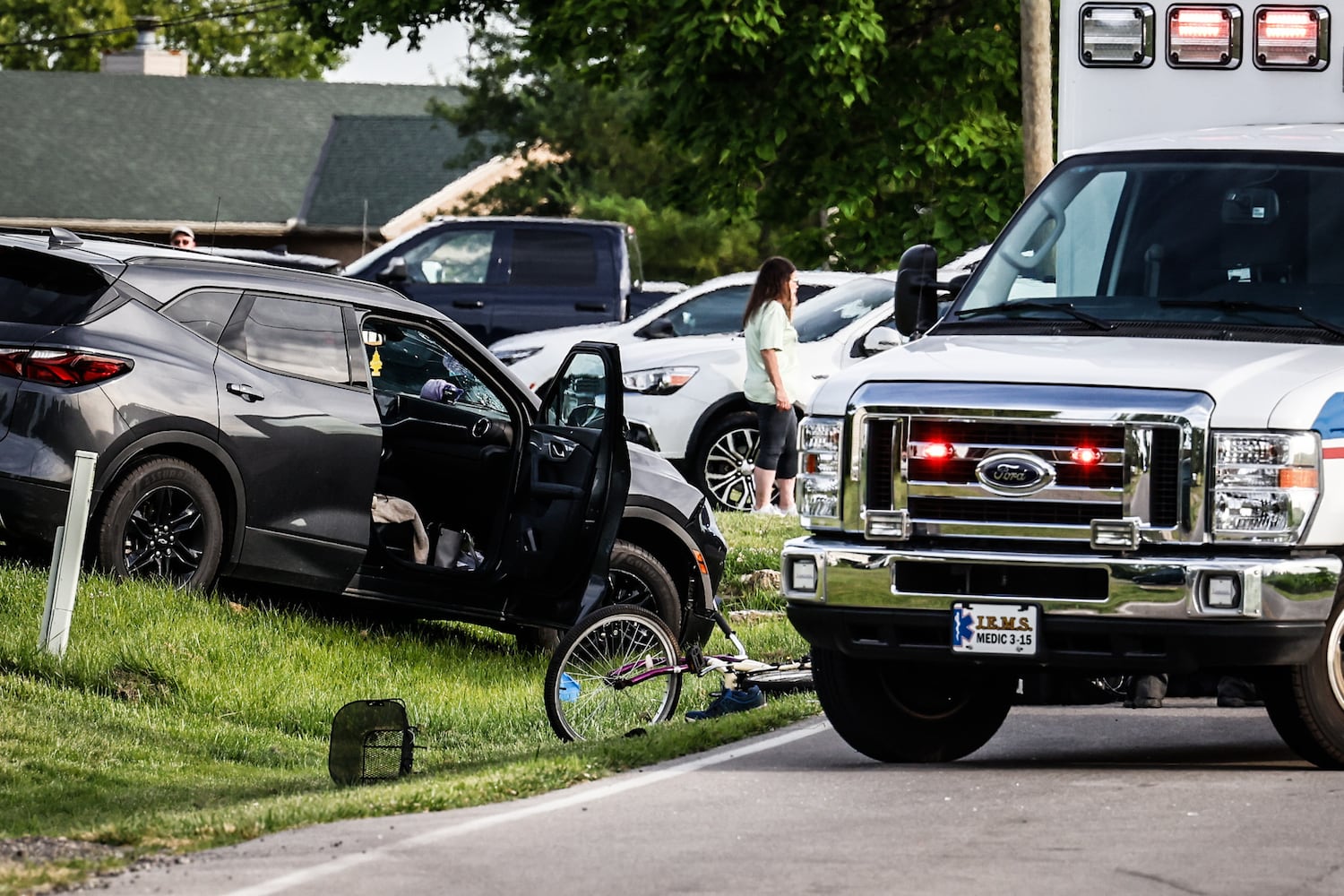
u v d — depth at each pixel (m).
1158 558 18.81
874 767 20.55
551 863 15.73
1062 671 19.80
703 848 16.28
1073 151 22.94
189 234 43.81
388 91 137.75
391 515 29.61
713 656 24.95
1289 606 18.62
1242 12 24.12
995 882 15.02
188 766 23.44
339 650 28.28
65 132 125.94
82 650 25.77
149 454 27.25
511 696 28.20
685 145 66.44
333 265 50.25
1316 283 20.94
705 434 42.44
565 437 27.80
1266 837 16.52
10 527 26.27
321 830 17.20
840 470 19.83
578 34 69.25
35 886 14.97
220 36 176.12
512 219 53.38
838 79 63.09
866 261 67.88
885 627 19.61
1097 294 21.56
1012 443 19.23
